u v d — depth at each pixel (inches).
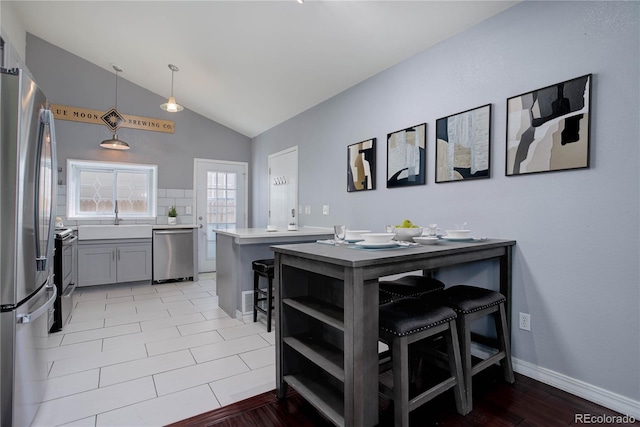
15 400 58.9
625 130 66.5
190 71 166.9
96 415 67.4
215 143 224.8
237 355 95.7
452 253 68.7
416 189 111.6
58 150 178.5
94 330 115.0
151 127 203.2
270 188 209.6
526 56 81.9
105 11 135.7
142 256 180.5
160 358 93.5
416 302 68.7
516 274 84.3
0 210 58.2
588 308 71.9
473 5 87.0
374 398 56.7
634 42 65.2
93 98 186.5
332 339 72.3
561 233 75.9
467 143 95.0
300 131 177.5
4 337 58.1
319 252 63.7
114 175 197.5
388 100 122.6
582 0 72.2
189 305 146.3
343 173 145.5
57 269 114.0
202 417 66.9
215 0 111.4
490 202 89.8
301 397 74.5
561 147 75.1
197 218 218.4
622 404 67.2
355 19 102.9
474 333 95.0
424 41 104.4
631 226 65.9
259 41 127.0
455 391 68.0
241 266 128.3
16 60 139.6
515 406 70.1
